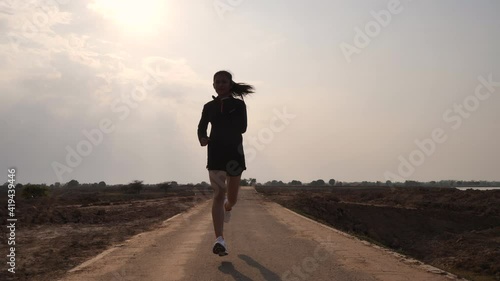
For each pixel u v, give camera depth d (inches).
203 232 439.5
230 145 241.1
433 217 1812.3
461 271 704.4
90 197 1856.5
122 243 362.3
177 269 246.7
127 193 2982.3
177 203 1211.2
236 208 900.0
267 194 1991.9
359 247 333.7
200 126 251.1
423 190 2691.9
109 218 726.5
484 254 846.5
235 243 349.4
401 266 259.6
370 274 235.0
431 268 254.8
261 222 565.0
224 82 245.1
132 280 223.3
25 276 263.6
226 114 243.9
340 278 225.0
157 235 420.2
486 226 1798.7
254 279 221.1
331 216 1443.2
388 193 2664.9
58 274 265.7
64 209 903.1
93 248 377.4
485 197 2225.6
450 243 1370.6
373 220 1690.5
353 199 2578.7
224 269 244.5
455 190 2647.6
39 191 1886.1
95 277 231.6
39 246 396.8
